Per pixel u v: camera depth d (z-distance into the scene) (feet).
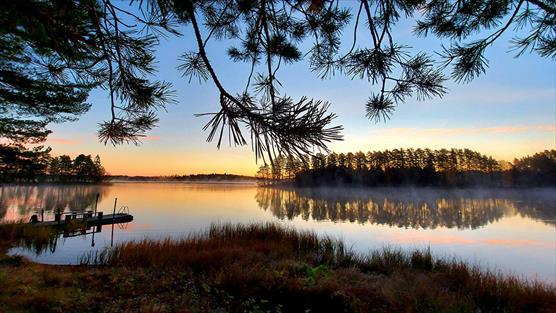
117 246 30.60
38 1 3.07
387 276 25.09
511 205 134.00
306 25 6.41
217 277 21.63
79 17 3.30
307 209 111.04
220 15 5.51
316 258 29.81
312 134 3.18
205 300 18.79
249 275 21.44
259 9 5.52
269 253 29.22
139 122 4.67
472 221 82.79
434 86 5.37
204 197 196.65
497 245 48.78
